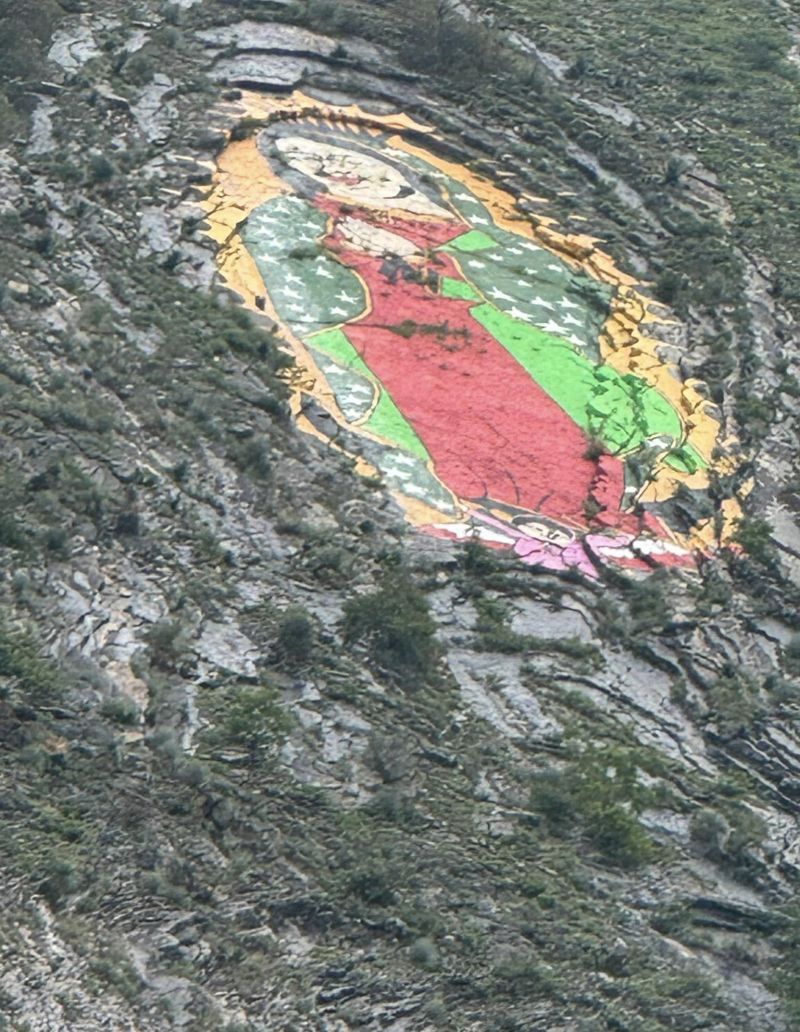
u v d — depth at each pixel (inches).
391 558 7652.6
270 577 7470.5
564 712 7416.3
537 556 7864.2
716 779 7386.8
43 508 7322.8
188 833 6624.0
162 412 7839.6
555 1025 6545.3
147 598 7229.3
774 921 7032.5
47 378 7775.6
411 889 6737.2
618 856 7066.9
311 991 6427.2
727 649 7751.0
